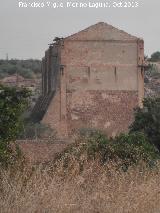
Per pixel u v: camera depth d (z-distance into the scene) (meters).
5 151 46.91
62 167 38.66
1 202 33.94
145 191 36.56
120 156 54.97
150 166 47.91
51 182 36.00
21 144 84.56
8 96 57.00
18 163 40.72
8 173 37.56
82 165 40.56
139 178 39.12
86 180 38.09
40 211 33.97
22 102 57.41
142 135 66.62
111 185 37.34
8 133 54.94
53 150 84.56
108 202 35.62
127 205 35.31
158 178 39.75
